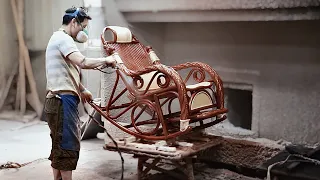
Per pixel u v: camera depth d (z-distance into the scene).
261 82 4.95
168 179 4.57
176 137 4.30
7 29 7.43
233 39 5.08
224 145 4.89
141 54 4.72
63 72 3.88
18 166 4.88
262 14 4.38
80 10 4.00
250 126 5.60
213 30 5.20
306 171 3.98
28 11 7.32
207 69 4.46
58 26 7.00
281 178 4.05
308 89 4.67
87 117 6.08
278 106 4.87
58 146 3.89
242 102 5.54
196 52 5.38
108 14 5.54
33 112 7.32
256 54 4.95
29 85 7.44
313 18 4.13
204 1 4.58
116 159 5.15
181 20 4.93
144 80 4.49
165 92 4.06
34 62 7.50
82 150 5.49
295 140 4.79
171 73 3.99
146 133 4.20
